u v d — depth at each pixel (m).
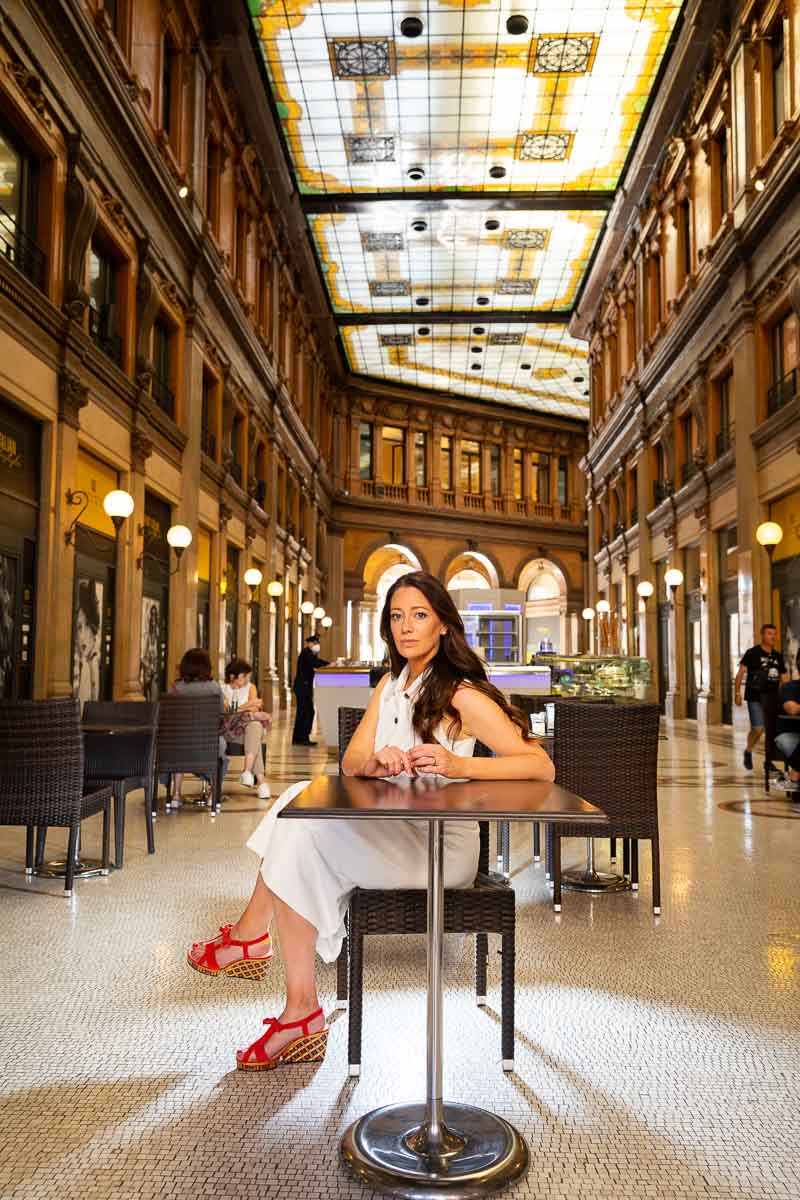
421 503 34.78
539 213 21.22
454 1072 2.44
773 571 13.55
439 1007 2.03
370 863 2.37
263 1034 2.68
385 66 15.80
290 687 24.92
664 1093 2.32
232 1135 2.08
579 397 35.56
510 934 2.43
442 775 2.16
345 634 33.38
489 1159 1.93
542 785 2.12
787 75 12.30
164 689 12.96
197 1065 2.47
